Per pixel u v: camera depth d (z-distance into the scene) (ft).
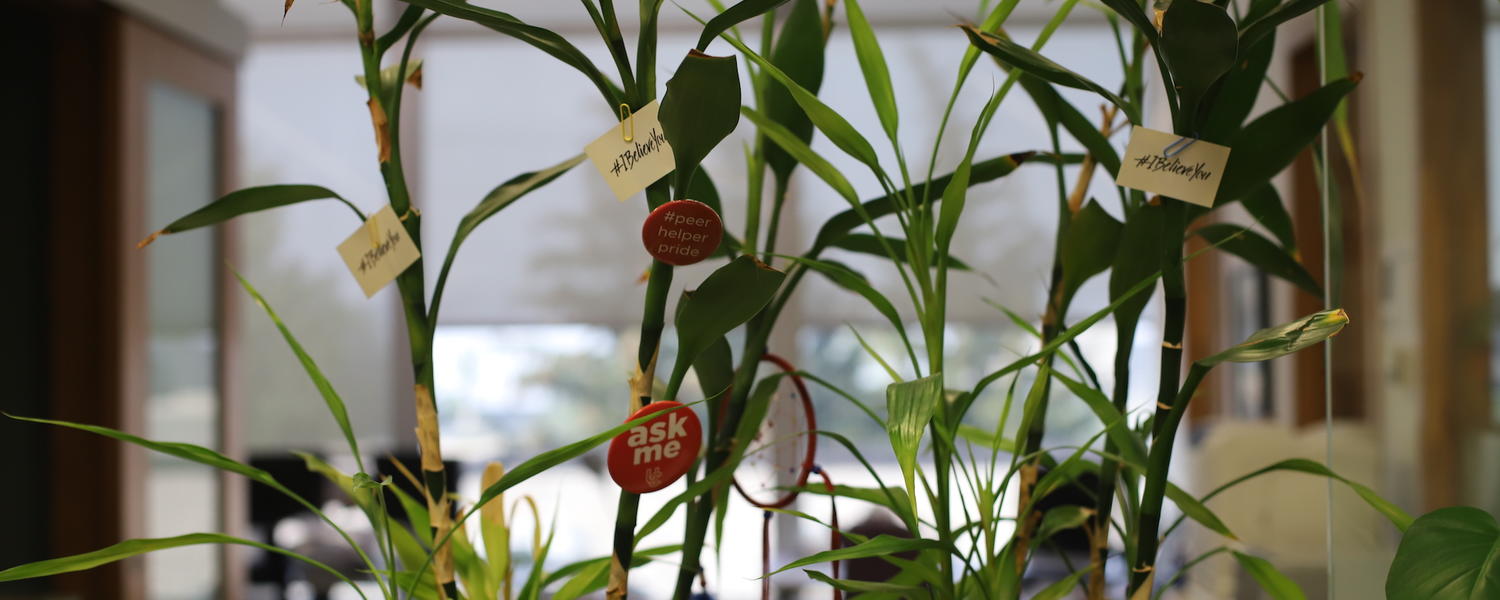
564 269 18.10
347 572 13.15
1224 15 1.95
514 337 18.20
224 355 13.60
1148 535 2.43
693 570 2.87
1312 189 7.45
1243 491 11.07
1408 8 3.17
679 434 2.43
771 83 2.96
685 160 2.26
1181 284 2.33
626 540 2.47
